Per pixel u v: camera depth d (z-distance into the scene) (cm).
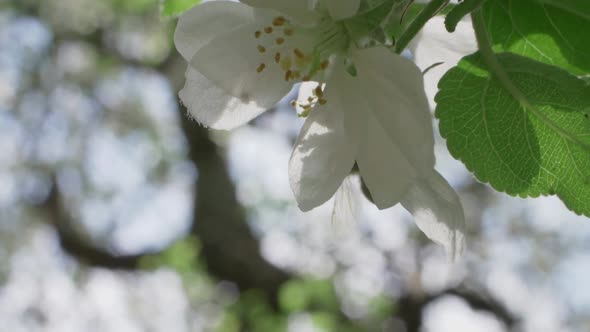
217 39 161
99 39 1138
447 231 153
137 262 941
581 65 170
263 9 161
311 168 160
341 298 1067
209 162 855
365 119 151
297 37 163
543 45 171
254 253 809
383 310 1041
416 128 138
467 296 1007
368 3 157
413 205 155
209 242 791
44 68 1192
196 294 1059
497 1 168
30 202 1143
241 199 1023
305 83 175
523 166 171
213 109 166
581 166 168
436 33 178
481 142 169
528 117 166
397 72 142
